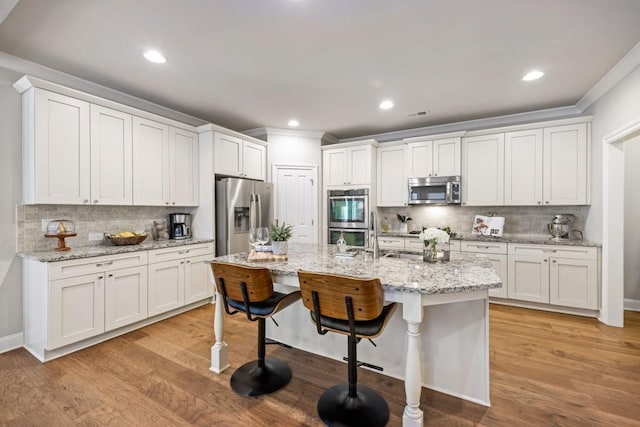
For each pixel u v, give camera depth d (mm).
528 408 1739
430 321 1917
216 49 2316
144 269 2932
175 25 2014
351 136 5125
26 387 1958
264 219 4176
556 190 3510
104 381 2029
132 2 1781
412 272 1732
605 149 2973
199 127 3781
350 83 2947
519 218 4031
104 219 3115
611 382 1992
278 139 4625
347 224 4637
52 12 1865
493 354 2381
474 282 1511
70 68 2609
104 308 2598
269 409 1759
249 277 1745
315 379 2061
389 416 1686
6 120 2420
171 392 1913
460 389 1833
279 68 2635
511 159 3754
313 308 1578
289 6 1828
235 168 4008
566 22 1984
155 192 3295
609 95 2895
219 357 2143
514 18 1944
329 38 2176
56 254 2418
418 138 4289
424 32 2102
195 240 3514
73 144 2602
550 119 3719
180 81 2887
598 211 3164
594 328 2889
